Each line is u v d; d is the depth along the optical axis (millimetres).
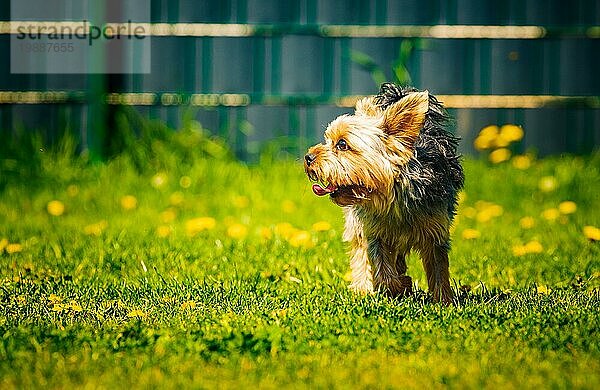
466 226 13625
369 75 17062
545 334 8078
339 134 9195
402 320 8539
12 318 8469
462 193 15156
